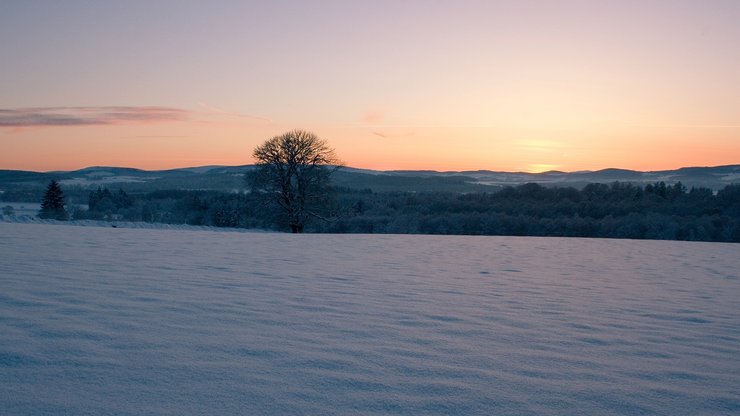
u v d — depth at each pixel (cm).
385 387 293
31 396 262
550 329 450
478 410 266
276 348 360
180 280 654
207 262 883
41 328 385
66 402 256
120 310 459
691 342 416
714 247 1645
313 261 984
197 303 507
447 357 354
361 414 255
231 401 265
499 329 445
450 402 275
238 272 764
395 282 721
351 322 452
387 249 1350
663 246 1681
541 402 279
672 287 746
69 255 887
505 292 659
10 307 452
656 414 268
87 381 284
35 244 1070
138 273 700
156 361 322
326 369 320
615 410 272
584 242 1841
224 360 329
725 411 274
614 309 557
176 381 289
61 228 1725
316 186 3500
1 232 1402
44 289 543
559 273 898
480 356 360
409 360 344
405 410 262
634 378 323
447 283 728
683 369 344
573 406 275
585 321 489
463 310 526
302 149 3491
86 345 348
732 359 370
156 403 259
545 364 346
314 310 498
